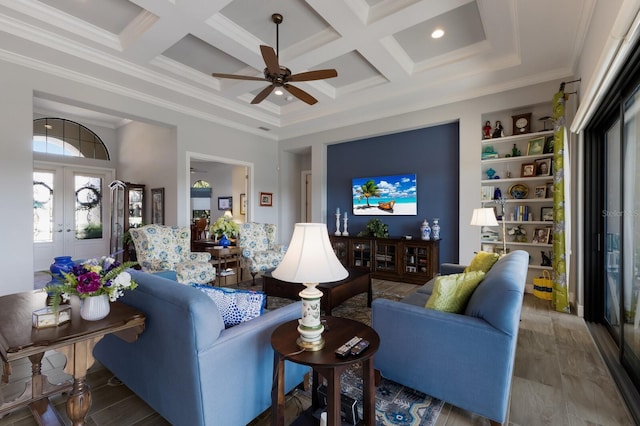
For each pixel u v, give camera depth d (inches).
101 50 134.2
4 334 52.1
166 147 208.8
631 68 74.9
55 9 113.4
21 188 133.7
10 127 130.9
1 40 120.4
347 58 147.3
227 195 382.6
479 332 63.4
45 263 243.1
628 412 69.8
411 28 124.5
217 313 57.0
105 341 80.2
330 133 239.3
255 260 189.5
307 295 57.2
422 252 191.8
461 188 179.0
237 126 232.7
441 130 197.8
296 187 288.8
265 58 104.4
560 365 90.7
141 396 68.6
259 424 66.4
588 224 126.6
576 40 121.1
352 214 238.8
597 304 124.7
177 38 125.0
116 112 169.3
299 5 112.0
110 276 60.4
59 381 82.8
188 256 173.5
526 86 158.6
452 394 67.1
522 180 165.8
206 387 53.5
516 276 67.6
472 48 137.9
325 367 50.0
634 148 85.4
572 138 141.6
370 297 147.2
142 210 231.5
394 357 75.1
